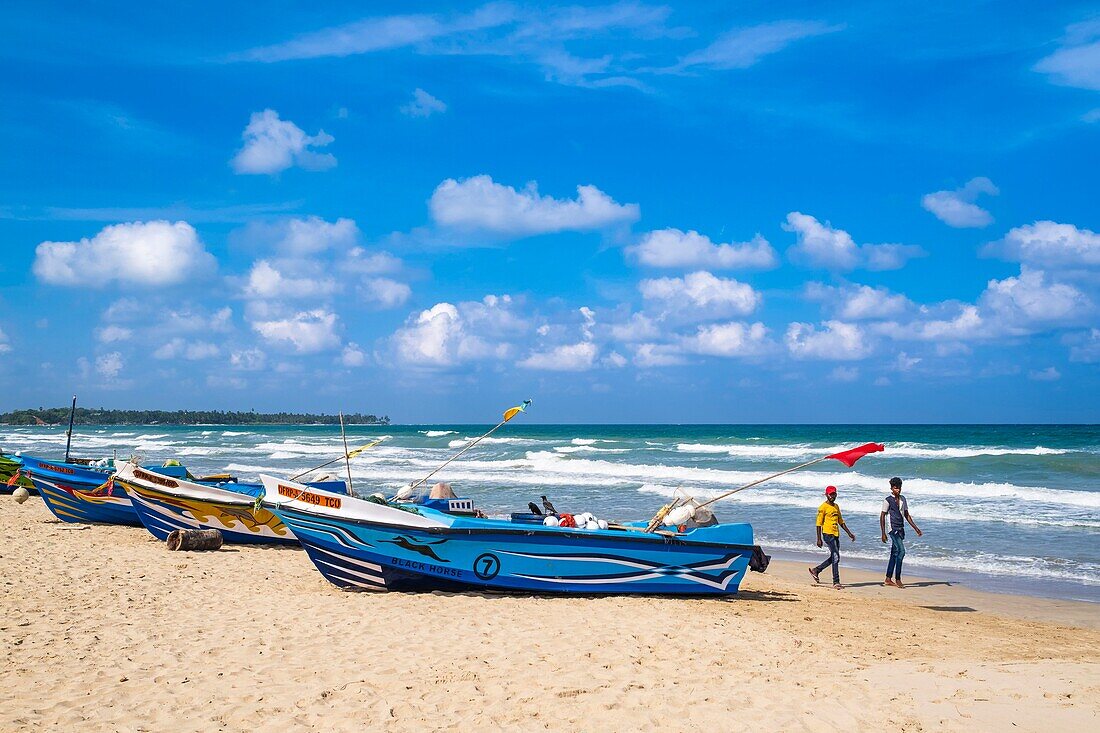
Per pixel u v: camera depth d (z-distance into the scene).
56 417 179.38
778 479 32.31
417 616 9.90
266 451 59.91
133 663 7.70
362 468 39.91
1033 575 14.70
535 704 6.56
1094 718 5.99
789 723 6.07
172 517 16.06
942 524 20.59
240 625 9.35
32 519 19.39
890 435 79.69
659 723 6.13
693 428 165.88
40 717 6.18
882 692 6.81
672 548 11.63
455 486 30.56
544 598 11.19
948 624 10.88
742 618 10.48
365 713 6.33
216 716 6.25
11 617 9.62
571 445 65.00
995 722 5.95
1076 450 48.81
